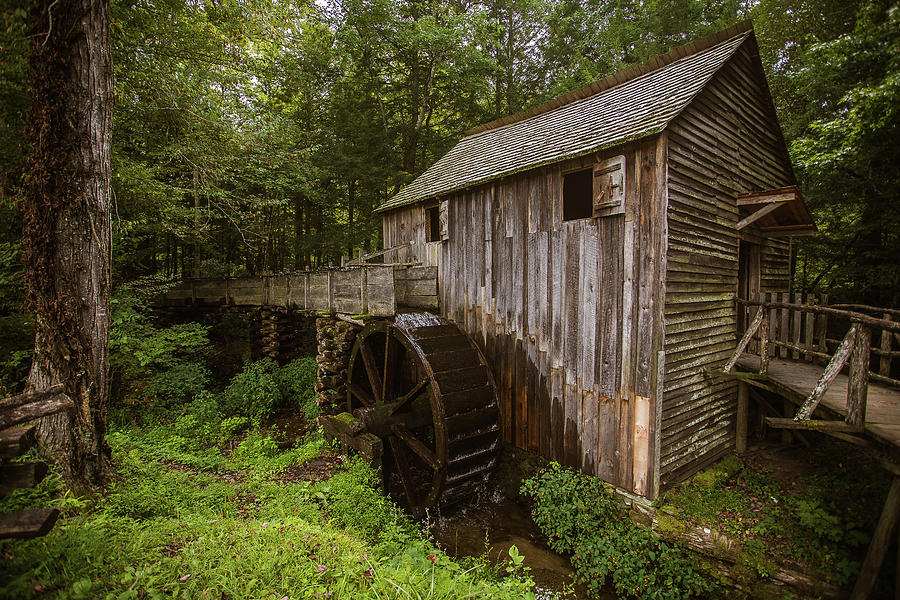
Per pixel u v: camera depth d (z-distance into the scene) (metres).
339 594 2.11
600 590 4.52
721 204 5.80
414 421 6.67
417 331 6.65
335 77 14.16
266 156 10.57
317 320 8.52
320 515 3.99
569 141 5.88
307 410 8.34
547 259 5.93
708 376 5.52
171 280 9.10
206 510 3.53
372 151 13.80
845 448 5.68
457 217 7.46
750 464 5.71
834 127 6.58
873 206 7.53
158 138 8.12
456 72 13.70
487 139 9.20
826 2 8.25
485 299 6.95
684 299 5.05
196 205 9.96
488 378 6.55
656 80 6.30
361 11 12.77
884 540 3.39
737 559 4.09
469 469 6.15
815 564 3.92
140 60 6.82
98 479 3.56
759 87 6.55
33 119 3.41
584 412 5.48
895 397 4.55
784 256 7.95
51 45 3.32
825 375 3.68
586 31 15.76
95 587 1.90
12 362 5.06
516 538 5.47
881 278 7.39
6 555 1.93
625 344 4.99
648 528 4.65
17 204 3.50
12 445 1.75
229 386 8.97
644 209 4.79
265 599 2.03
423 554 3.11
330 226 16.33
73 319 3.47
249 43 9.03
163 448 5.39
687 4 13.03
